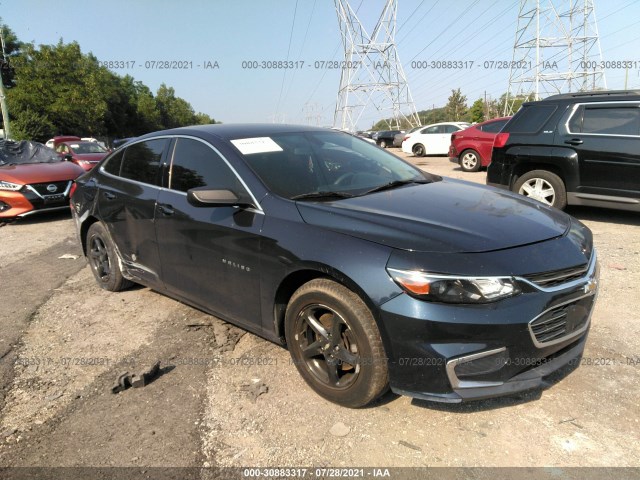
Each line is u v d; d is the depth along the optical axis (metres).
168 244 3.79
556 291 2.51
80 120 33.28
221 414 2.81
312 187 3.28
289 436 2.60
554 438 2.50
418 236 2.55
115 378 3.25
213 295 3.50
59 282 5.32
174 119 84.50
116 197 4.37
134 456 2.49
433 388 2.42
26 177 8.64
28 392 3.14
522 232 2.70
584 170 6.59
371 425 2.66
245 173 3.29
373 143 4.46
